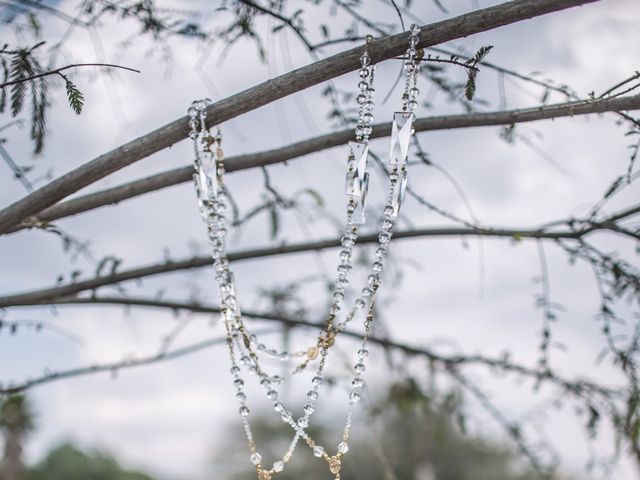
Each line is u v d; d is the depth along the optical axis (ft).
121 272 2.65
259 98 1.99
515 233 2.48
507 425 2.95
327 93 2.50
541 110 2.17
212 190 2.10
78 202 2.41
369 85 2.07
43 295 2.58
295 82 1.97
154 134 2.03
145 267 2.66
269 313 3.05
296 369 2.19
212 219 2.13
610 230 2.38
